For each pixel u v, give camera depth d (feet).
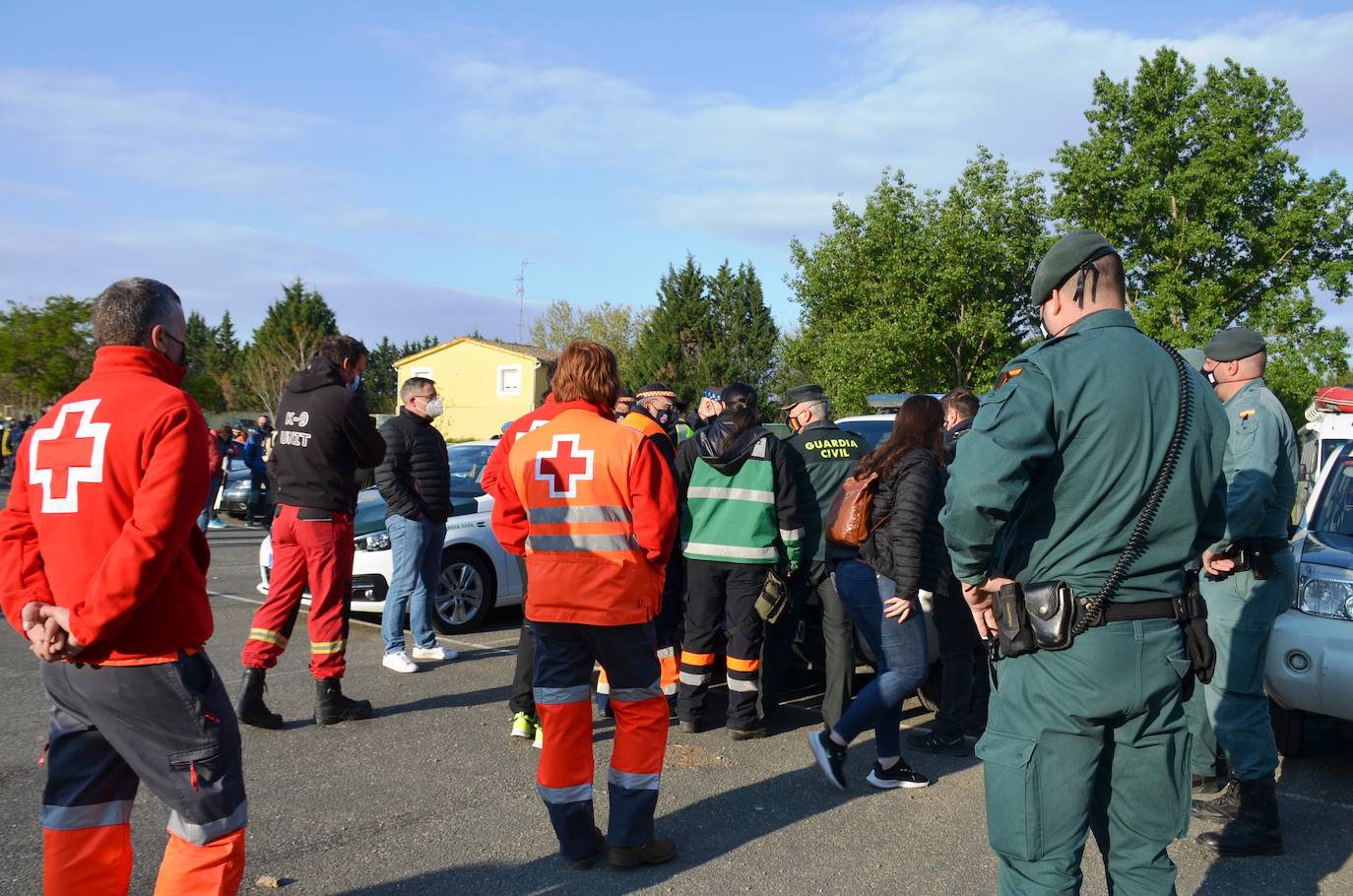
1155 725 8.28
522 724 17.12
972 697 19.12
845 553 15.53
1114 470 8.07
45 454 8.71
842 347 107.86
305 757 16.31
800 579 18.67
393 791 14.89
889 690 14.93
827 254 110.22
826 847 13.21
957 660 17.30
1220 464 8.63
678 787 15.49
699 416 24.75
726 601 18.02
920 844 13.35
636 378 185.37
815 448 18.71
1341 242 105.81
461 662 23.34
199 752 8.71
